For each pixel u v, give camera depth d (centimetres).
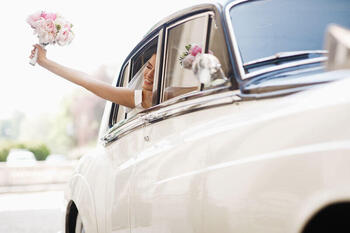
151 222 263
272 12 256
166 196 246
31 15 327
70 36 330
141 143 294
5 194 2042
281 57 229
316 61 222
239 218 193
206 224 213
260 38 246
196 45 270
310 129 167
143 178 276
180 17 292
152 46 328
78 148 6862
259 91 208
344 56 150
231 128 210
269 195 179
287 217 171
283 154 175
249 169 190
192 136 236
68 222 430
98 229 347
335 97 165
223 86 233
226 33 245
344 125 155
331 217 167
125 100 333
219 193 205
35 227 948
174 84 289
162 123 271
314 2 261
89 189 370
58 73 339
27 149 3662
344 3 261
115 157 340
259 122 194
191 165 229
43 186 2170
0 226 971
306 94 182
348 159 150
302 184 165
